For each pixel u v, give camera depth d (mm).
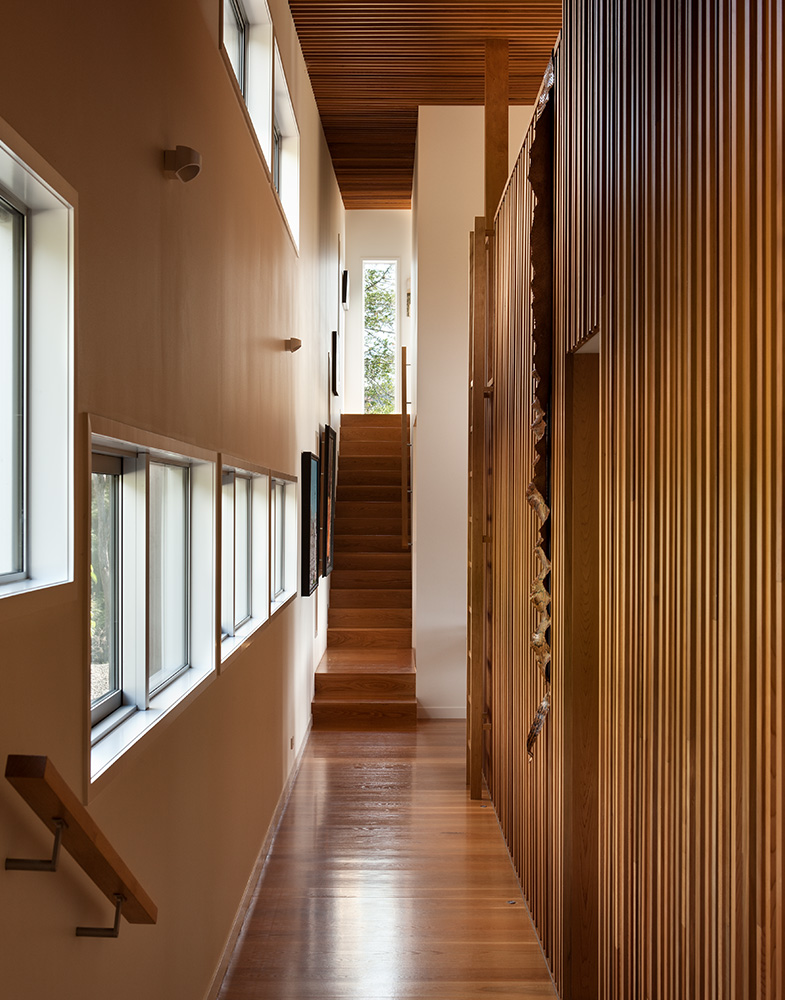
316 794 5305
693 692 1723
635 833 2139
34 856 1426
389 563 8750
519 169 4074
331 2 5391
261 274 4090
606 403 2447
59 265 1579
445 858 4359
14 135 1294
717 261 1592
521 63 6242
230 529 3689
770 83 1371
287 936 3537
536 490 3420
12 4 1338
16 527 1571
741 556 1483
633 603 2148
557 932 3162
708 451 1628
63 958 1561
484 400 5371
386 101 7047
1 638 1316
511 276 4371
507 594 4543
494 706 5055
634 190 2146
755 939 1441
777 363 1347
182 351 2516
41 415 1586
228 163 3250
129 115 1980
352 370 10742
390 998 3092
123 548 2328
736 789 1496
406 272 10719
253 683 3959
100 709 2127
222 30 3162
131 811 2018
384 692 7098
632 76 2176
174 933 2432
